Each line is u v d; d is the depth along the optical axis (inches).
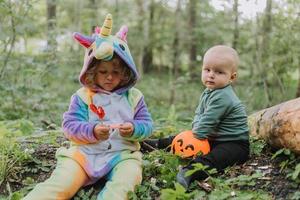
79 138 90.2
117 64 92.4
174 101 252.7
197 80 289.0
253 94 221.5
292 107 94.0
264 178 90.1
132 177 88.2
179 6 317.7
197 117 99.4
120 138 91.9
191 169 89.7
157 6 367.6
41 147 110.3
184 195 82.4
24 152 103.1
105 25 91.3
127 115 92.9
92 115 92.4
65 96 228.1
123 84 94.4
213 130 96.3
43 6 273.7
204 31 260.7
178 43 323.0
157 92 283.6
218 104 95.5
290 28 190.5
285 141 92.5
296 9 190.1
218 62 96.4
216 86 97.2
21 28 172.6
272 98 213.9
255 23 223.5
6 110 172.1
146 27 343.0
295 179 86.8
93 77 92.9
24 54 193.6
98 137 88.7
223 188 87.0
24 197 87.0
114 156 90.9
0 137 105.7
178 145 97.9
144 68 393.7
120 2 334.6
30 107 175.9
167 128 124.4
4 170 97.8
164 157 98.4
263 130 101.5
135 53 330.6
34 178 98.7
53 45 199.8
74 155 90.2
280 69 211.2
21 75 183.2
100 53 88.3
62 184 87.0
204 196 86.2
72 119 91.6
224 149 94.7
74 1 306.7
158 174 95.5
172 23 362.3
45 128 151.7
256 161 97.1
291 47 194.7
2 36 164.6
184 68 374.6
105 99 92.7
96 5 287.3
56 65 196.4
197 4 288.2
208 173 90.2
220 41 267.1
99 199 85.9
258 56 211.8
